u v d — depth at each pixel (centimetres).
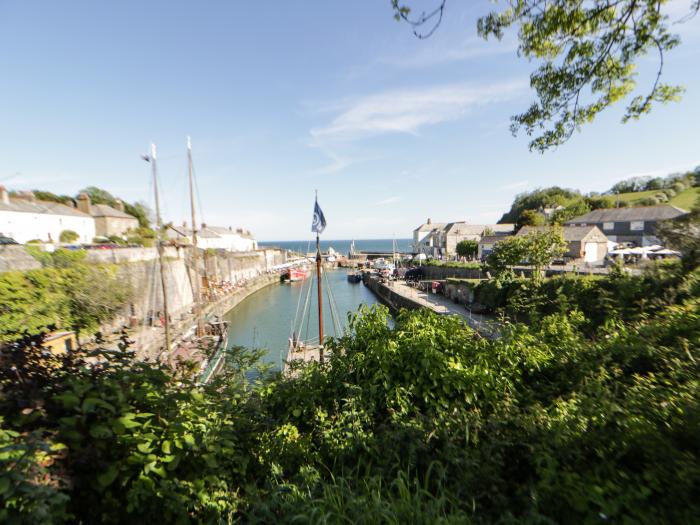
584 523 207
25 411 222
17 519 153
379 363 395
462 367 387
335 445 322
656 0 324
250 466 307
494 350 436
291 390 408
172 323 2269
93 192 5572
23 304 1257
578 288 1537
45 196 4678
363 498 228
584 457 251
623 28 351
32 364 263
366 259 9681
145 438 224
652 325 486
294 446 319
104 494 219
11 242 2272
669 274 1097
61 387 252
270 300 4472
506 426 301
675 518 196
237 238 8000
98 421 234
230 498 259
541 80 431
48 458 201
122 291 1883
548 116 452
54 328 315
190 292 3303
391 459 289
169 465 228
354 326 504
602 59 379
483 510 242
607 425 278
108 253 2002
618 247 3869
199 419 273
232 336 2761
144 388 265
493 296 2411
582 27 361
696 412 254
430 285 3962
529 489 238
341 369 427
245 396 377
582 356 427
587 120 434
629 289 1195
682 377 353
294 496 244
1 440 177
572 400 327
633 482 226
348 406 364
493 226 6481
